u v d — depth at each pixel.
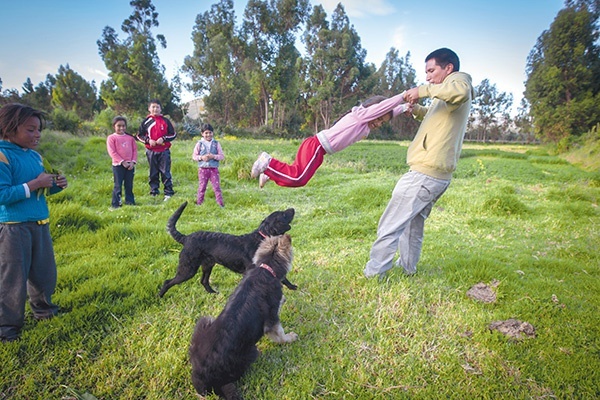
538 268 4.95
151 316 3.59
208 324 2.75
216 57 50.66
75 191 8.21
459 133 3.90
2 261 2.96
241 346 2.65
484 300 4.00
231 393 2.57
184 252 3.92
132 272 4.46
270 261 3.20
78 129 25.58
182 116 52.78
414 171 4.07
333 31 59.47
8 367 2.82
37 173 3.11
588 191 10.48
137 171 11.51
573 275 4.71
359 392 2.73
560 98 34.91
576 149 28.08
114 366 2.92
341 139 3.47
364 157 22.03
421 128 4.06
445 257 5.19
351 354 3.16
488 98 86.12
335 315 3.73
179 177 10.88
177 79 53.22
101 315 3.57
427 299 4.00
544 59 35.84
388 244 4.23
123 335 3.31
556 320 3.61
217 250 3.88
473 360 3.09
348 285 4.30
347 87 67.19
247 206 8.25
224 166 13.12
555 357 3.08
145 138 8.46
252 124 65.94
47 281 3.34
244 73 55.69
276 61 55.78
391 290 4.06
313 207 8.20
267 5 55.59
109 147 7.66
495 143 67.50
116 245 5.32
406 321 3.60
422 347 3.24
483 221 7.23
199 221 6.84
